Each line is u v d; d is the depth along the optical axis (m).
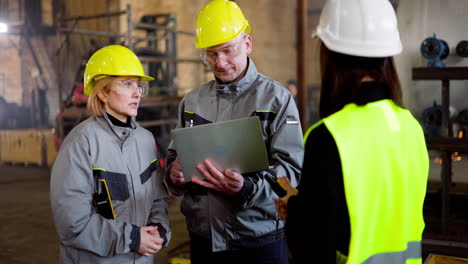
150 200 1.87
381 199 1.15
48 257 4.22
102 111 1.76
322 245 1.07
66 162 1.67
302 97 5.74
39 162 9.86
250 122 1.62
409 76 4.11
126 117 1.85
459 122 3.92
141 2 11.70
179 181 1.90
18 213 5.86
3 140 10.38
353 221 1.08
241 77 1.97
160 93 9.54
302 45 5.70
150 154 1.90
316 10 15.78
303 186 1.11
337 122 1.11
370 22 1.17
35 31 13.09
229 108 1.97
